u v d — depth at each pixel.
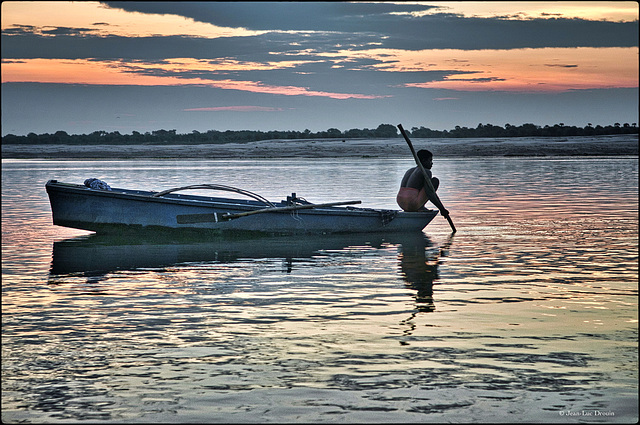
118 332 6.62
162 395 5.02
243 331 6.63
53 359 5.80
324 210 13.98
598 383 5.21
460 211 18.36
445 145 94.12
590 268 9.96
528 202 20.83
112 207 13.72
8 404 4.87
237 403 4.87
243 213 13.52
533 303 7.72
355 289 8.60
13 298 8.14
